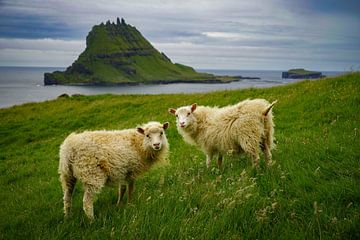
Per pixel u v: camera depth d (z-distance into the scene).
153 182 9.38
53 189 11.19
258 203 6.28
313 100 17.88
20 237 6.48
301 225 5.48
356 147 8.81
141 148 8.44
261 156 10.11
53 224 7.16
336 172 7.38
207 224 5.77
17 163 17.58
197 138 10.55
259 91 23.30
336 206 5.95
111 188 9.68
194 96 26.45
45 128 26.14
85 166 7.44
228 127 9.45
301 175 7.41
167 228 5.76
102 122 25.36
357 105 15.53
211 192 6.82
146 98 29.91
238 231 5.53
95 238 5.89
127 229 5.95
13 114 32.47
